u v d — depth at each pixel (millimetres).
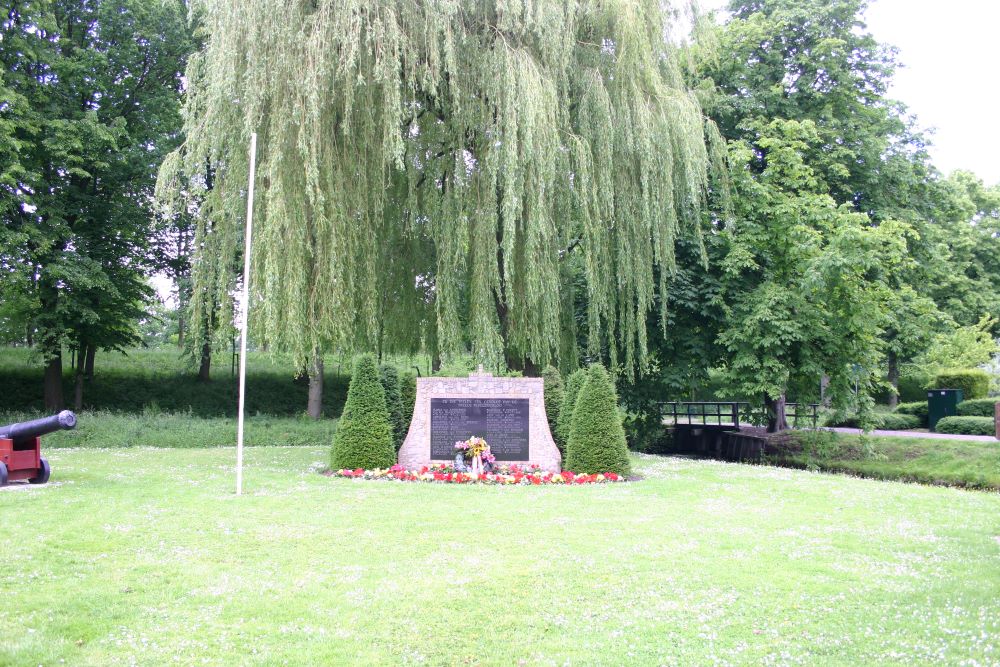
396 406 16078
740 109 23078
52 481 12719
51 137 22562
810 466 22094
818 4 23672
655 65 16812
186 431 22547
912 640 5430
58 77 24141
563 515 9977
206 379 33750
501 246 15031
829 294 20641
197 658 5090
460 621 5844
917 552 8219
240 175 14258
